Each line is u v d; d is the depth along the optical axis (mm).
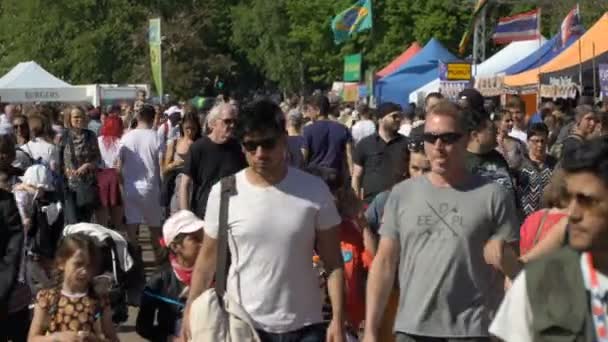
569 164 4035
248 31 68562
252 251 6246
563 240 5906
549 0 34438
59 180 12703
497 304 6250
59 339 7590
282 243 6227
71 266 7652
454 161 6230
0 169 10016
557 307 3986
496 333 4195
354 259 8125
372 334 6375
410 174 8398
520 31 31328
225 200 6305
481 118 8195
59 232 11367
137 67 60125
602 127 12031
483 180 6293
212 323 6227
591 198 3979
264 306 6230
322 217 6312
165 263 7816
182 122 14281
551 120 18375
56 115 20203
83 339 7617
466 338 6129
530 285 4043
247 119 6203
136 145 14672
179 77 62250
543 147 10453
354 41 56031
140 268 9250
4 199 8086
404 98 33812
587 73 24594
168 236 7570
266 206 6250
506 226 6188
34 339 7680
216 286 6297
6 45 62406
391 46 53312
